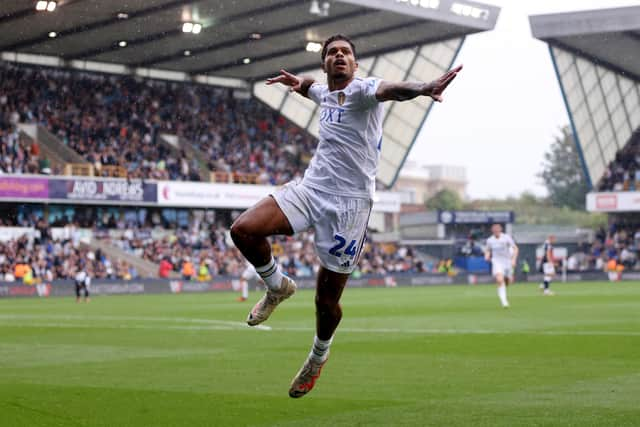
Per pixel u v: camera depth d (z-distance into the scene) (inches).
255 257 237.6
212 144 2081.7
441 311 880.3
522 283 2142.0
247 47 1930.4
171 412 287.7
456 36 1911.9
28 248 1630.2
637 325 650.8
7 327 692.1
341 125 239.6
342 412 285.4
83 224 1813.5
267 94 2258.9
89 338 580.1
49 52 1908.2
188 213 1969.7
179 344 528.1
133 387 343.3
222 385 347.6
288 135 2269.9
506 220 2566.4
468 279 2165.4
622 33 1973.4
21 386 347.6
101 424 268.8
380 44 1958.7
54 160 1824.6
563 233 2628.0
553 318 746.8
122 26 1716.3
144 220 1899.6
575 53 2114.9
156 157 1945.1
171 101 2091.5
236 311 941.2
